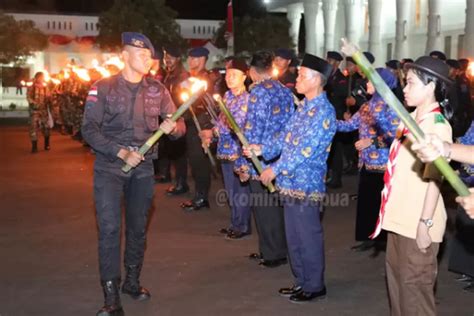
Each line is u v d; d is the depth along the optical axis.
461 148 3.05
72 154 14.72
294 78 8.84
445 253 6.57
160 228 7.69
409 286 3.83
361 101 9.35
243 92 6.80
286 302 5.23
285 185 5.11
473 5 13.89
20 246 6.91
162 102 4.98
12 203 9.19
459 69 7.66
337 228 7.77
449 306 5.16
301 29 24.05
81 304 5.18
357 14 20.50
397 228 3.79
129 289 5.28
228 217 8.28
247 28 26.12
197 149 8.53
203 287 5.58
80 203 9.17
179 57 8.82
